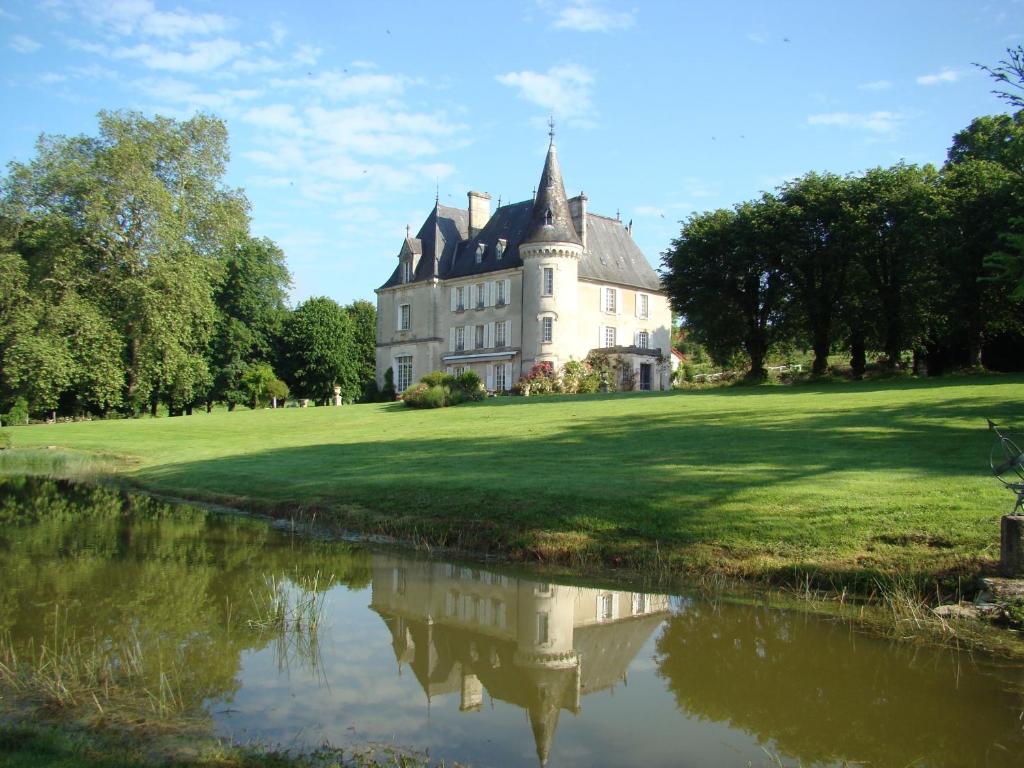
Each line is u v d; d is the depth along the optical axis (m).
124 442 31.17
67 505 17.47
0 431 33.22
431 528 12.94
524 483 14.21
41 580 10.31
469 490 14.20
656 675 7.16
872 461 13.67
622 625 8.59
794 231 36.72
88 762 5.04
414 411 35.31
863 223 34.28
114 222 39.59
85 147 40.94
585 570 10.70
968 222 30.62
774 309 40.41
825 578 9.31
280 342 61.00
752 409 23.70
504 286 50.81
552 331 47.41
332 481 17.14
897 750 5.59
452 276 54.12
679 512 11.48
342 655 7.62
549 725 6.05
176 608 9.01
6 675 6.62
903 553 9.34
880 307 36.25
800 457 14.62
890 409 20.69
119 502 17.92
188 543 12.91
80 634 7.93
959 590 8.48
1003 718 6.06
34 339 36.78
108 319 39.22
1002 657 7.19
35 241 39.66
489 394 43.81
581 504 12.39
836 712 6.27
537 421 25.72
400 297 57.31
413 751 5.53
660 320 55.00
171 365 41.00
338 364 60.81
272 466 20.67
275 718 6.04
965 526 9.58
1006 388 23.36
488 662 7.55
